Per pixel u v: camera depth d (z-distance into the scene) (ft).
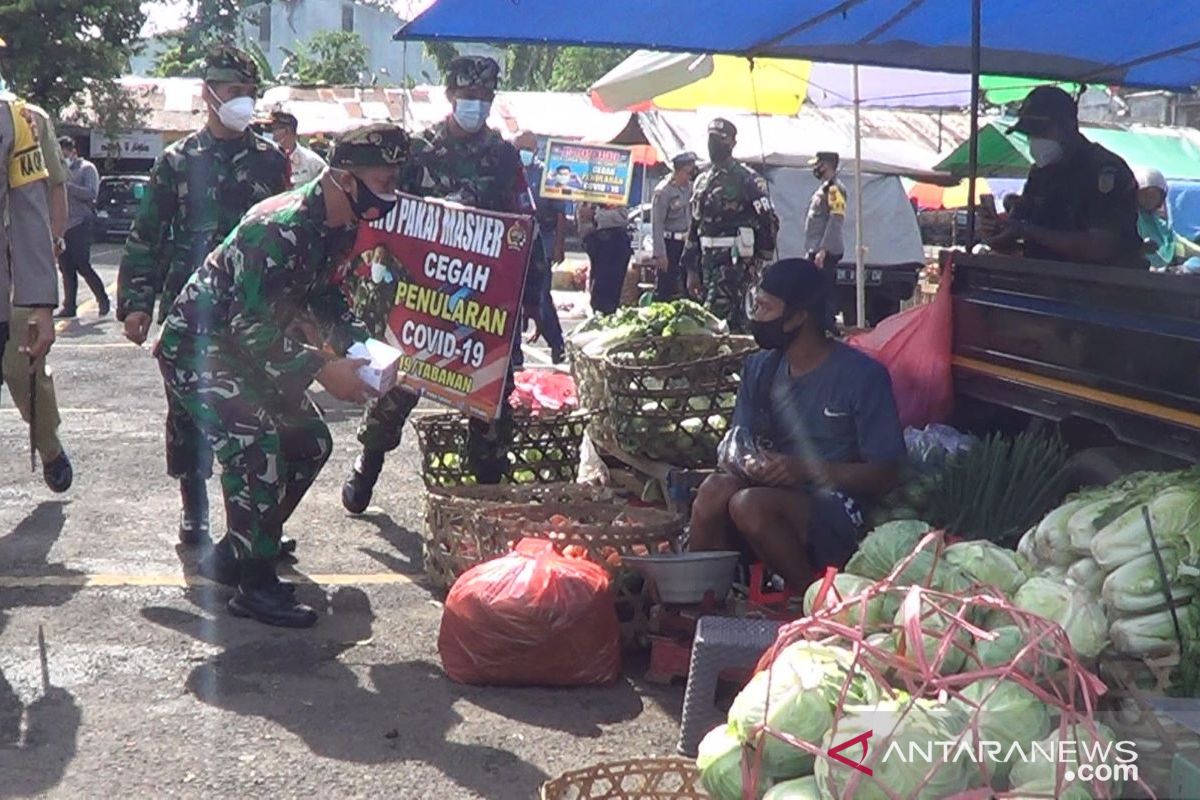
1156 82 22.88
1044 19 19.58
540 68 165.07
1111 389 14.79
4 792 12.53
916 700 8.99
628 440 19.88
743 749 9.36
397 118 87.56
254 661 15.99
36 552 19.99
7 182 18.17
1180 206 44.91
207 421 16.92
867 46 20.97
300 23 140.26
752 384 16.43
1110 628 10.89
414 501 23.59
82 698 14.78
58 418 22.18
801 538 15.64
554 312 40.55
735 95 29.25
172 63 129.70
